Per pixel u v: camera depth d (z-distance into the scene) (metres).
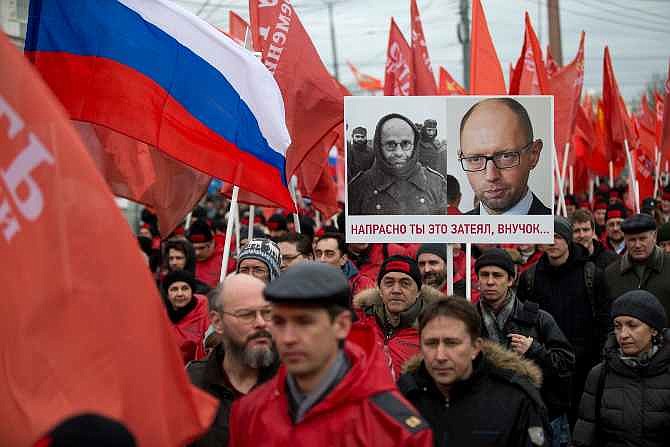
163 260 10.82
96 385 3.23
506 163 7.12
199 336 7.94
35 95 3.30
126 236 3.34
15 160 3.32
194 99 6.54
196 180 8.32
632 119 19.81
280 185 6.86
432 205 7.15
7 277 3.32
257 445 3.80
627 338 5.79
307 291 3.62
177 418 3.44
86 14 6.39
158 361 3.35
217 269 11.72
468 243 7.12
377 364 3.83
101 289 3.28
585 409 6.00
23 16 9.01
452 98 7.17
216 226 14.98
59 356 3.24
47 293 3.25
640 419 5.75
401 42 13.18
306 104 8.55
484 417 4.69
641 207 15.18
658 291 8.09
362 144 7.19
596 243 9.71
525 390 4.73
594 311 8.18
